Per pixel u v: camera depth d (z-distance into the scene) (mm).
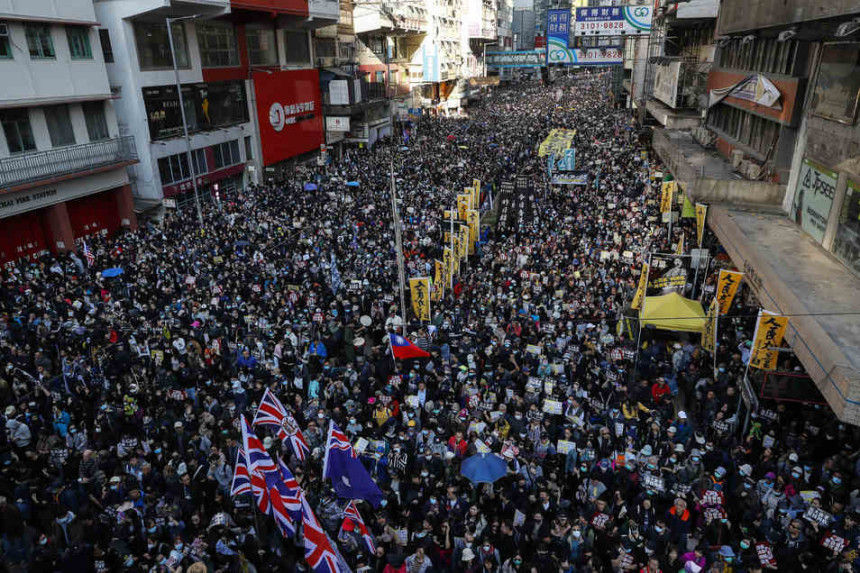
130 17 27719
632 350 14703
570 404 12297
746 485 9781
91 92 25969
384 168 40125
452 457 10844
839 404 9359
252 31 38781
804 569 8367
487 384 13117
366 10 53969
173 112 31656
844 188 13734
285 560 8641
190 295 18562
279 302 17844
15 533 9039
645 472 10445
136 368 14617
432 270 21062
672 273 16125
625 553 8438
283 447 11703
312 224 26781
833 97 14430
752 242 15641
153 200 30391
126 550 9164
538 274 19188
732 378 13227
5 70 22047
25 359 14547
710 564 8516
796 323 11812
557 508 9773
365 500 9484
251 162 39219
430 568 8555
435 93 80125
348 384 14016
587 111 73625
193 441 11383
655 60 43250
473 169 38969
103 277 19984
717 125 27422
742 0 19828
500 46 122375
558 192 31734
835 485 9492
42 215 24969
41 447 11883
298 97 43500
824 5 12578
